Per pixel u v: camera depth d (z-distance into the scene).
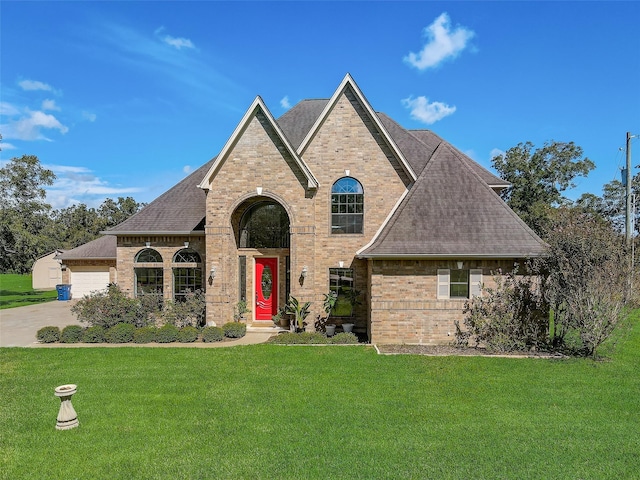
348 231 17.67
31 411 8.64
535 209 37.69
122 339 15.03
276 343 14.73
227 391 9.67
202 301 17.42
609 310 12.45
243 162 16.94
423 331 14.74
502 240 14.75
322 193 17.62
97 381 10.49
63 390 7.73
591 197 41.53
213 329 15.29
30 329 18.55
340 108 17.78
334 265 17.53
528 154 42.38
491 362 12.05
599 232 13.05
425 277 14.80
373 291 14.83
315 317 17.42
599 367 11.59
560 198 41.84
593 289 12.52
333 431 7.52
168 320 16.53
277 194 16.86
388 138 17.36
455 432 7.50
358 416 8.19
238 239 18.30
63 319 21.69
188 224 19.02
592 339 12.65
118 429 7.72
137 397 9.34
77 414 8.43
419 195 16.31
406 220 15.55
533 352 13.36
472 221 15.41
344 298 17.59
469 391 9.62
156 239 19.17
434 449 6.85
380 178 17.61
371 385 10.04
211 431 7.59
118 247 19.23
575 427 7.75
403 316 14.77
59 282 46.31
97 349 13.88
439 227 15.29
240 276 18.39
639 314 19.77
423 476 6.06
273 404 8.86
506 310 14.04
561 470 6.27
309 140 17.69
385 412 8.39
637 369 11.43
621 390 9.77
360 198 17.69
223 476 6.10
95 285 31.80
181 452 6.82
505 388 9.85
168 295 19.05
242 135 17.00
